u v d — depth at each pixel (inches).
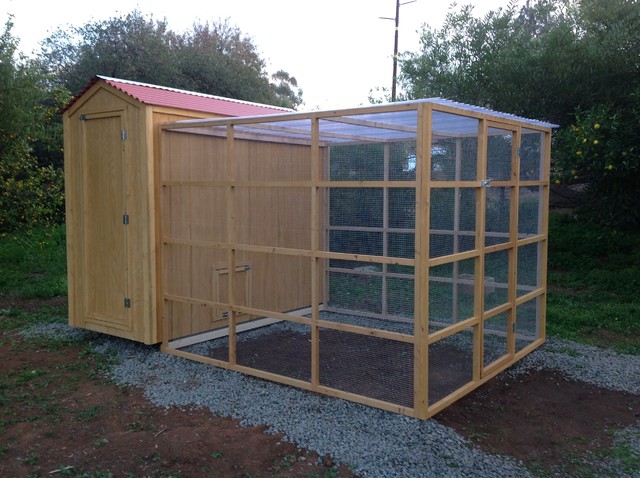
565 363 219.5
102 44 790.5
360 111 167.0
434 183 159.9
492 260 200.1
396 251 246.4
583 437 159.2
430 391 177.5
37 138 466.3
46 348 235.5
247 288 253.9
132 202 221.6
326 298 276.5
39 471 136.9
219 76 898.1
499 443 153.5
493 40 403.9
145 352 227.1
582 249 427.5
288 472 136.1
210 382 194.5
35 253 438.0
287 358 216.5
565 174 327.0
